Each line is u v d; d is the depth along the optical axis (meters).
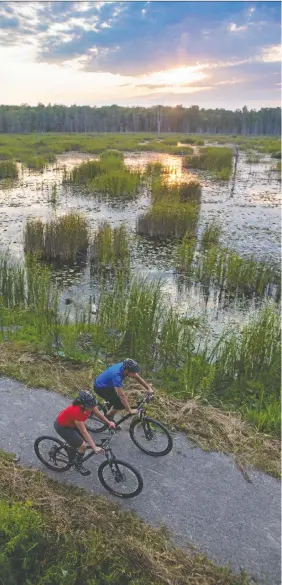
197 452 7.94
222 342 12.43
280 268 18.19
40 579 5.66
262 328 11.41
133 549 5.98
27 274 15.78
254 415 9.10
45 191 32.44
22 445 7.84
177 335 11.77
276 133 157.25
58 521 6.36
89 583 5.63
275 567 5.92
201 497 6.95
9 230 22.16
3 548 5.98
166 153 63.66
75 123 141.50
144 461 7.65
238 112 181.75
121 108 187.25
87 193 31.94
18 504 6.52
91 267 18.28
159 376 10.70
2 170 38.78
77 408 6.47
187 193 29.72
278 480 7.42
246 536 6.33
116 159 42.31
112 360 11.23
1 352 10.88
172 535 6.27
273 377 10.64
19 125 123.38
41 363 10.48
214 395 10.10
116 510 6.61
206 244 21.17
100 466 6.83
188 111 161.50
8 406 8.88
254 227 24.09
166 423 8.59
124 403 7.24
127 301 13.76
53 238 18.77
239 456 7.86
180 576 5.71
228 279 16.70
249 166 50.62
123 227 20.86
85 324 12.97
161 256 19.62
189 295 15.90
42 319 12.78
